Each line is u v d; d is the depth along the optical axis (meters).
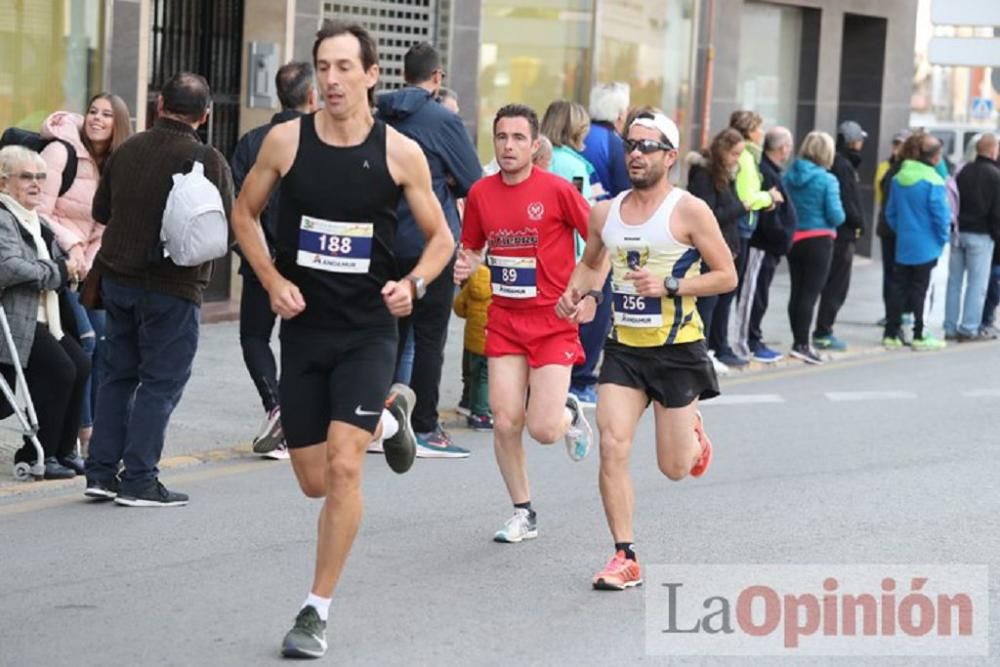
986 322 40.06
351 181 14.38
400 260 22.80
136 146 19.25
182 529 18.78
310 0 34.59
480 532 19.16
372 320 14.61
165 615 15.59
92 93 30.77
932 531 19.86
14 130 21.67
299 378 14.70
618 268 16.83
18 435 22.88
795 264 34.19
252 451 23.08
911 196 36.78
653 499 21.12
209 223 18.78
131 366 19.89
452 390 28.62
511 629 15.49
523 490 18.83
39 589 16.31
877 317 42.12
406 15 37.28
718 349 32.62
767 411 28.39
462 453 23.47
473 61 39.06
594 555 18.25
